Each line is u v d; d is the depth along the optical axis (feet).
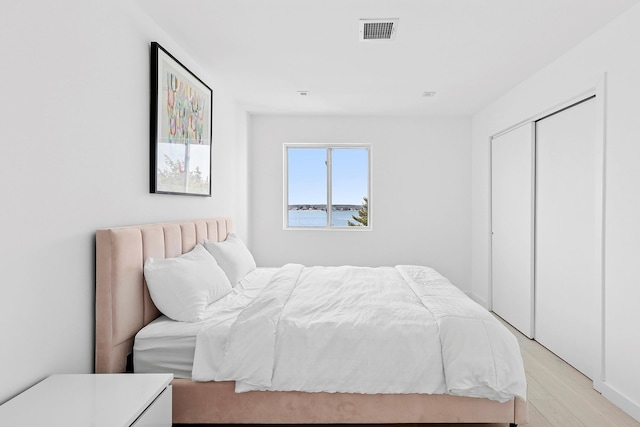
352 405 6.33
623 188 7.60
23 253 4.81
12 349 4.69
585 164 9.14
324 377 6.18
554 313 10.44
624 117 7.59
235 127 13.88
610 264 7.93
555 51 9.53
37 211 5.01
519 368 6.18
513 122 12.44
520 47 9.30
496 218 14.03
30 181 4.90
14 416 4.21
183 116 9.20
